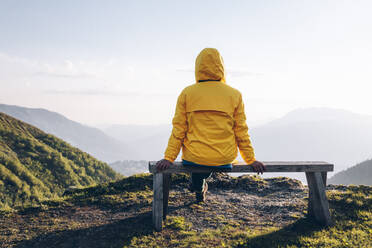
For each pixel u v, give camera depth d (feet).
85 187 23.25
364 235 13.08
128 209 17.20
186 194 20.31
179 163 12.80
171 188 21.95
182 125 12.27
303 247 11.82
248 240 12.44
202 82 12.39
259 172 12.89
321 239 12.60
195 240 12.48
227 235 13.20
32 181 258.37
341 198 18.38
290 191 21.38
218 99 11.94
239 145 12.58
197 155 11.96
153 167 12.80
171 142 12.16
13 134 345.10
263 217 16.11
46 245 12.34
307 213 15.83
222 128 11.89
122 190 21.57
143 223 14.58
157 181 13.80
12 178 247.29
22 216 16.10
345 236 12.99
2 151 290.76
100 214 16.47
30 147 327.67
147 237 12.84
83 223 14.96
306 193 20.57
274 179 24.41
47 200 19.26
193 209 17.12
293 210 16.94
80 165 337.72
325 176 14.88
